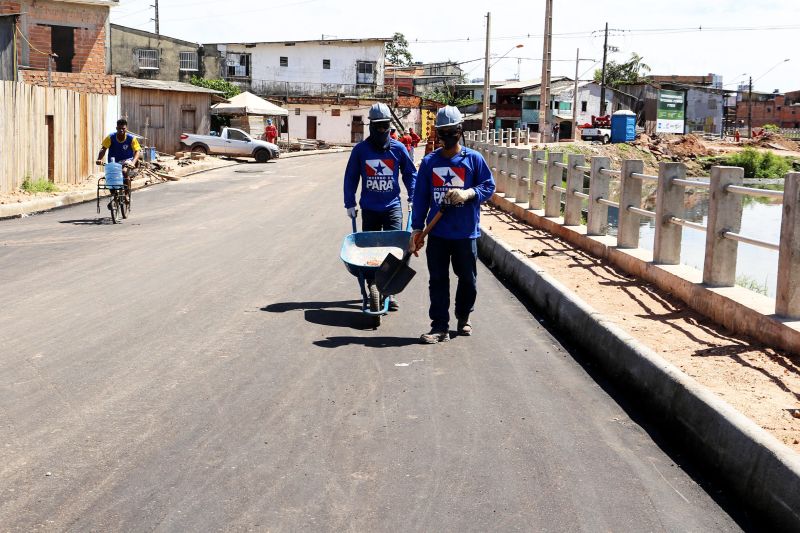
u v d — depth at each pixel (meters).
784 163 64.50
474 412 5.46
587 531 3.84
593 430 5.20
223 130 41.75
